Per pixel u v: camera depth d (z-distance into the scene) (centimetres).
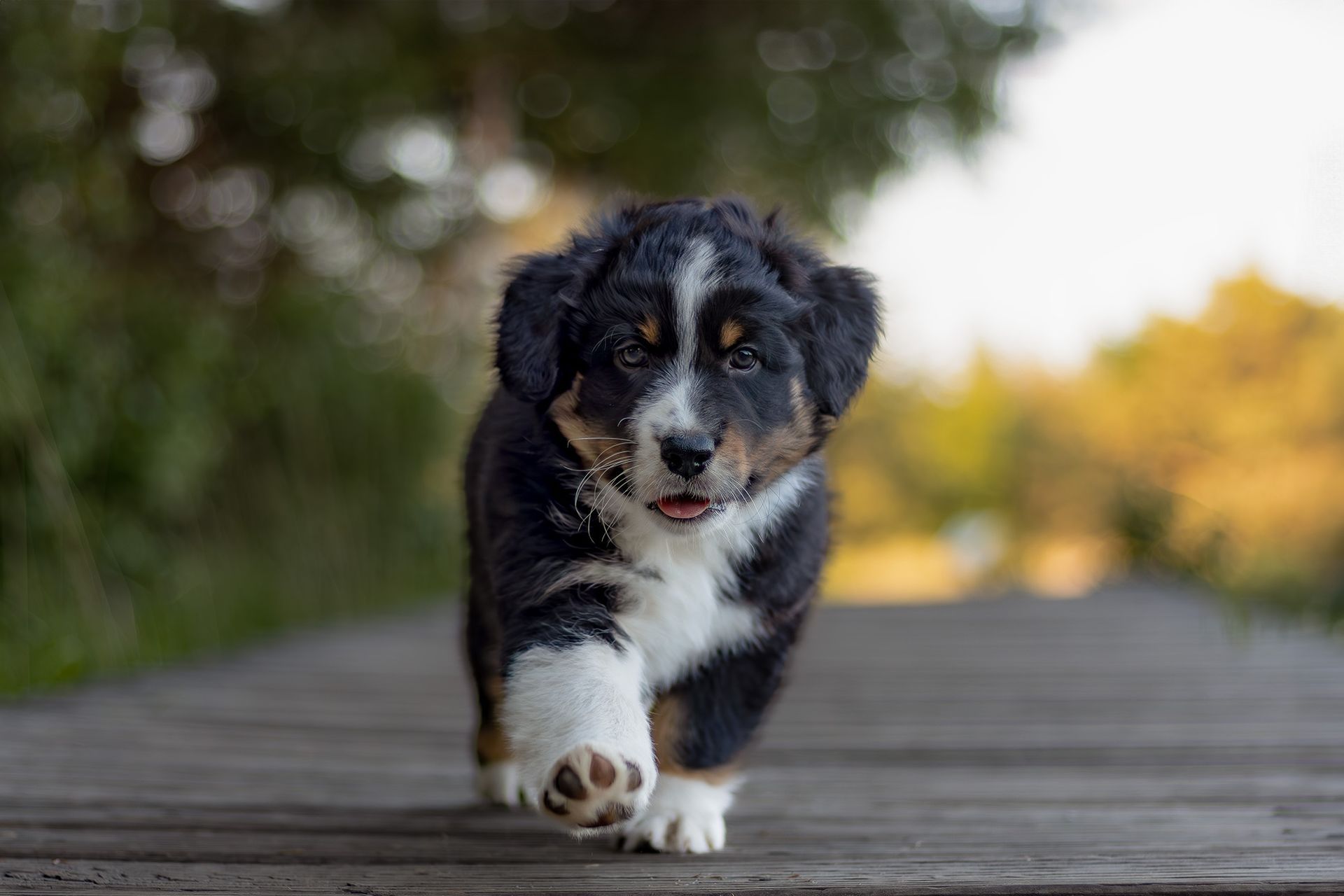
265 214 977
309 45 911
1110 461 2103
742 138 1087
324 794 356
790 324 300
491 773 343
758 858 283
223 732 455
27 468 604
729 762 301
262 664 640
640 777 232
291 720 483
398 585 998
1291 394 1653
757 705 304
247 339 888
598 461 287
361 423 964
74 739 430
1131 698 541
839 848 295
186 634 686
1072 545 2542
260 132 929
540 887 252
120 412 701
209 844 293
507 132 1090
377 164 971
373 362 1002
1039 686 577
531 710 254
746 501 294
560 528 284
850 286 318
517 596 280
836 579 2419
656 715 299
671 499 281
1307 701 527
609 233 312
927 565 2917
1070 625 809
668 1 1074
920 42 1041
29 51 617
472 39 1030
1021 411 2769
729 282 287
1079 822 326
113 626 608
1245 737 452
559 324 295
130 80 823
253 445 879
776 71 1070
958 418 3162
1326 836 304
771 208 348
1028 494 2648
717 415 282
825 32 1048
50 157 648
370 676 605
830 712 514
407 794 359
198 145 922
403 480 1020
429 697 546
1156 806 345
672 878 261
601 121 1090
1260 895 246
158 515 753
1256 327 1795
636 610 288
